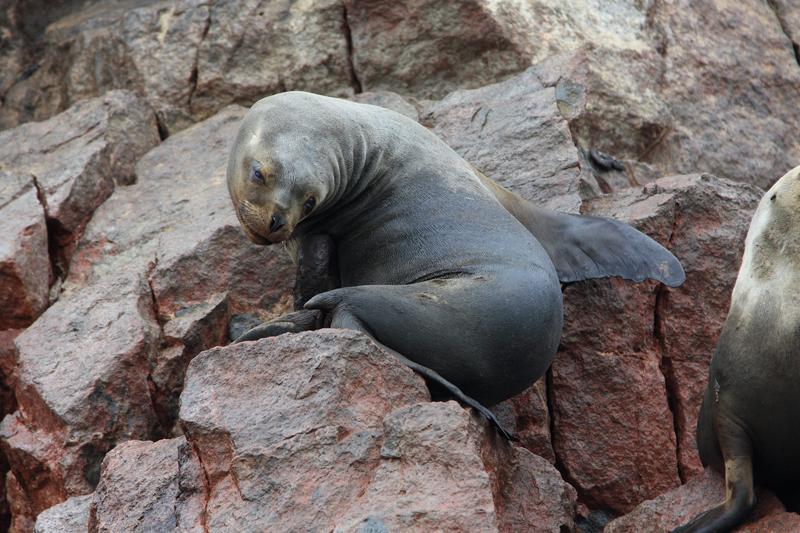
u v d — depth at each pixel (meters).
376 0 44.75
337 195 30.69
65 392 32.47
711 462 27.50
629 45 46.56
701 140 46.50
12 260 35.94
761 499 26.02
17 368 33.62
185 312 35.19
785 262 26.14
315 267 30.86
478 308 28.28
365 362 25.50
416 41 44.69
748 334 26.11
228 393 25.55
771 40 50.50
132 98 43.25
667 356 34.41
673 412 34.03
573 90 41.75
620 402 33.56
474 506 22.81
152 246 37.09
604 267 32.75
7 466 34.47
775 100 49.06
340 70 44.88
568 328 34.00
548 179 37.19
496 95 41.44
